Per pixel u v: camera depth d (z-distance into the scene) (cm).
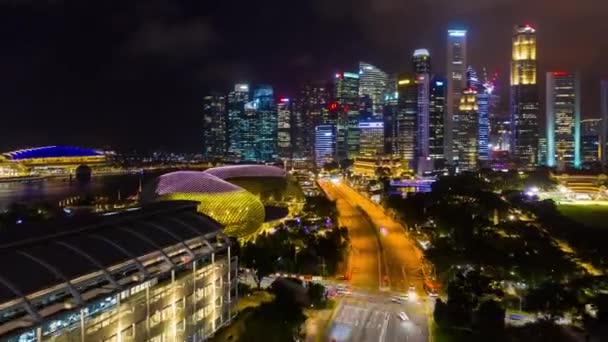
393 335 16812
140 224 15012
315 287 19650
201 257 15350
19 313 10306
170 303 13975
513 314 18662
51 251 11825
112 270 12288
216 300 16338
